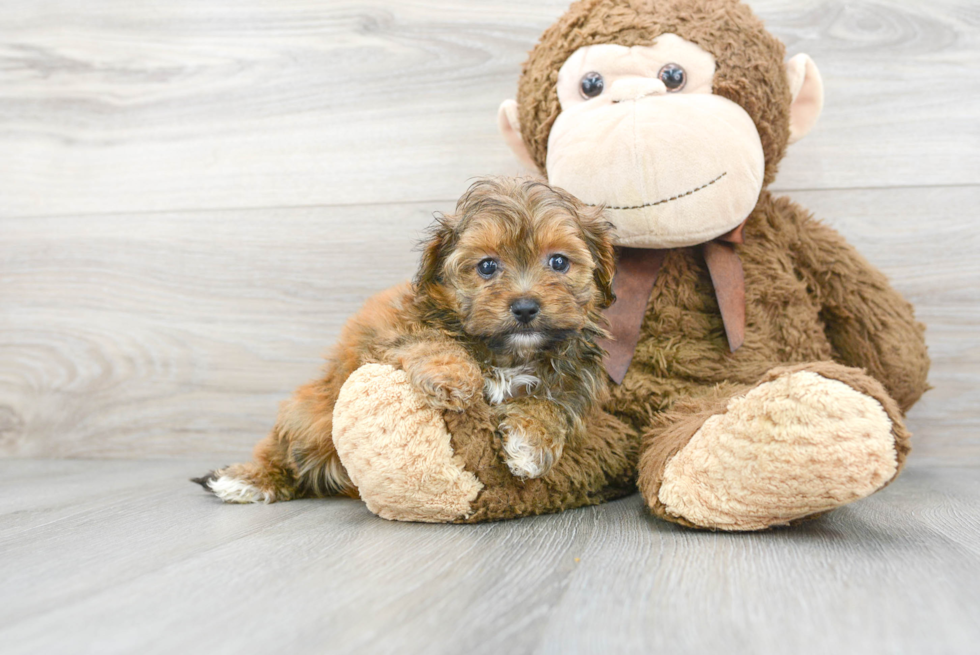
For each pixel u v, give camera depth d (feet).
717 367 6.93
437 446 5.59
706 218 6.53
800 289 7.29
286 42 9.82
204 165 9.96
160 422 9.96
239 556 4.91
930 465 8.66
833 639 3.39
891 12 8.67
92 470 9.11
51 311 10.20
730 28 6.83
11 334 10.28
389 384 5.61
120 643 3.40
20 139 10.36
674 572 4.42
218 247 9.89
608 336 6.50
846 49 8.73
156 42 10.07
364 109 9.66
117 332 10.07
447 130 9.49
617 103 6.59
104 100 10.17
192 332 9.93
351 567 4.62
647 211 6.50
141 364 10.02
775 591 4.05
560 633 3.49
